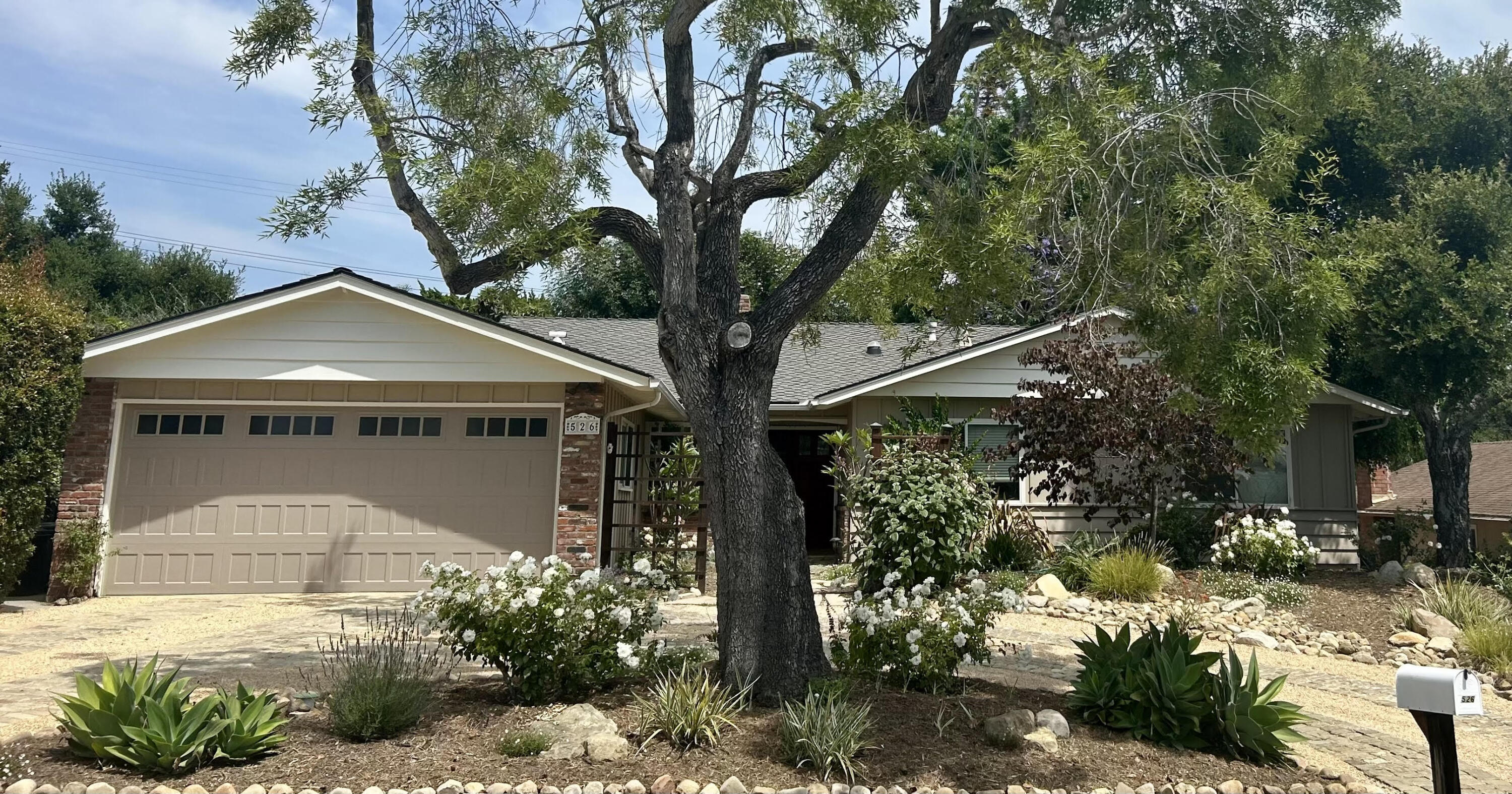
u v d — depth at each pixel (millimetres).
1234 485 15289
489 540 12609
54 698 5344
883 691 6719
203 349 12203
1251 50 7344
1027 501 15211
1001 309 7117
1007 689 7203
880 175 6605
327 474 12539
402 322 12477
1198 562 13367
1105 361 13117
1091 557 12430
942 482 11820
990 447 15328
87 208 35844
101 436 12125
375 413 12703
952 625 6832
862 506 12328
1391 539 15695
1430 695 3664
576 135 8836
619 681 6766
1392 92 17125
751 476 6512
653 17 8711
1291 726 6832
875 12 7422
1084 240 5996
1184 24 7371
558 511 12461
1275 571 12789
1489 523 19906
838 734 5371
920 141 6676
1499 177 15391
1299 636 10367
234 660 8086
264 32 7621
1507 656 9320
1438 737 3703
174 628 9742
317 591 12328
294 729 5820
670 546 13188
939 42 7457
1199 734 6117
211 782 4980
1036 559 13031
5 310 10883
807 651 6480
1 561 10680
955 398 15328
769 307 6746
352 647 8555
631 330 18875
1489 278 13836
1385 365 14477
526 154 8531
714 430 6586
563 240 7512
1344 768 6137
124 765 5152
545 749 5457
